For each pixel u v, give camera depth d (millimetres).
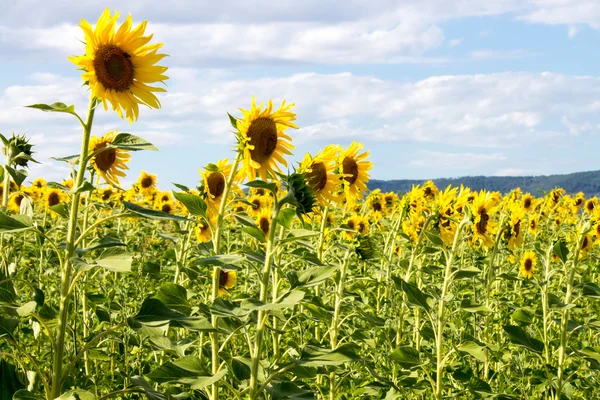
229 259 3580
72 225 3387
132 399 4953
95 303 5441
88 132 3488
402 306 6664
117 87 3869
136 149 3461
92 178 6090
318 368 4727
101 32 3846
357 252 7164
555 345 6199
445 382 6086
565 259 5746
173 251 6895
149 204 12398
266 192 9258
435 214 7453
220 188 6391
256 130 4848
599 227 9406
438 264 8211
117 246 3426
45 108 3346
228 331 4031
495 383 6461
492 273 7250
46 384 3393
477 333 6965
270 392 3750
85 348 3379
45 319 4527
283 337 6855
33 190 12250
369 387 5332
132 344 5102
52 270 6191
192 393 4230
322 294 7023
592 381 6129
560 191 15672
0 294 3590
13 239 5469
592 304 8859
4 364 3848
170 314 3420
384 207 12102
